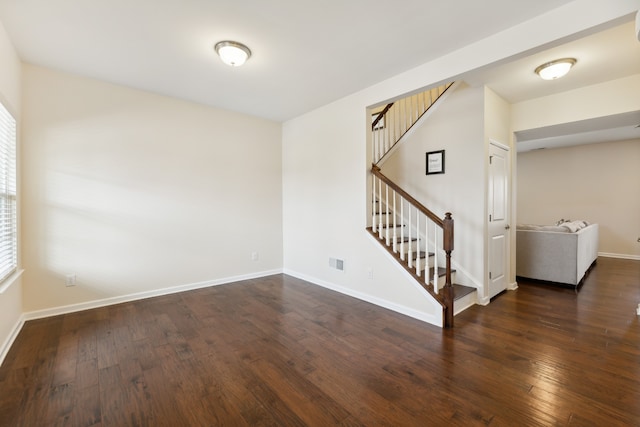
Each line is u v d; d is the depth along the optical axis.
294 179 4.74
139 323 2.92
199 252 4.13
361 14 2.16
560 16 2.06
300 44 2.57
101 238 3.38
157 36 2.45
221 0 2.00
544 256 4.36
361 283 3.67
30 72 2.95
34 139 2.97
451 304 2.80
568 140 6.25
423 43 2.55
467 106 3.54
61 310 3.14
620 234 6.33
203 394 1.84
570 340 2.53
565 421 1.58
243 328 2.81
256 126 4.67
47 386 1.91
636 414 1.63
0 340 2.25
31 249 2.96
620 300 3.58
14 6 2.05
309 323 2.93
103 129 3.37
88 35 2.43
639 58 2.79
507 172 4.01
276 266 4.96
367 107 3.56
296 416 1.64
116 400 1.78
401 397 1.80
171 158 3.87
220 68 3.02
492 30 2.35
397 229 4.16
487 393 1.83
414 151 4.10
